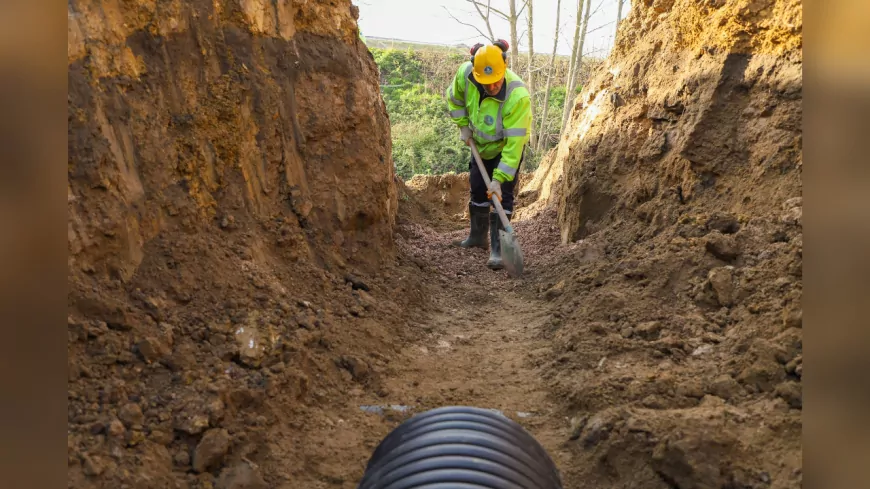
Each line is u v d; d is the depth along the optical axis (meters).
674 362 3.96
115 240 3.59
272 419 3.38
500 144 7.00
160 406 3.12
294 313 4.29
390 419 3.75
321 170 5.57
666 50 6.53
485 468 2.40
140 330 3.44
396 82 27.31
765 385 3.46
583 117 8.49
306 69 5.54
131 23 4.07
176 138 4.27
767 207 4.92
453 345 5.01
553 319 5.16
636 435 3.15
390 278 5.80
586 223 7.18
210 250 4.23
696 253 4.84
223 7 4.79
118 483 2.66
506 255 6.48
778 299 4.01
